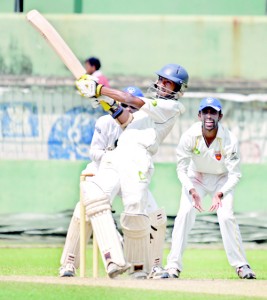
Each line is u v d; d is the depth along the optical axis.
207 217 53.69
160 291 25.45
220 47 55.69
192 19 55.62
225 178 34.22
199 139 33.16
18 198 55.31
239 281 28.31
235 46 55.69
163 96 29.52
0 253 49.47
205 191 34.38
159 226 30.53
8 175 55.38
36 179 55.47
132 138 27.02
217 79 55.56
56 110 55.53
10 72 55.81
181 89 29.70
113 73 55.53
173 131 55.09
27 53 55.72
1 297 24.95
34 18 27.33
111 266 25.31
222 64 55.69
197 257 48.56
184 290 25.78
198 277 36.12
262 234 54.72
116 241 25.56
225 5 58.88
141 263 27.42
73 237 30.83
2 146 55.56
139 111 27.53
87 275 34.94
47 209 55.28
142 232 26.95
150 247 27.70
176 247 33.47
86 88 26.89
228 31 55.69
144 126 27.33
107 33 55.59
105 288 25.84
